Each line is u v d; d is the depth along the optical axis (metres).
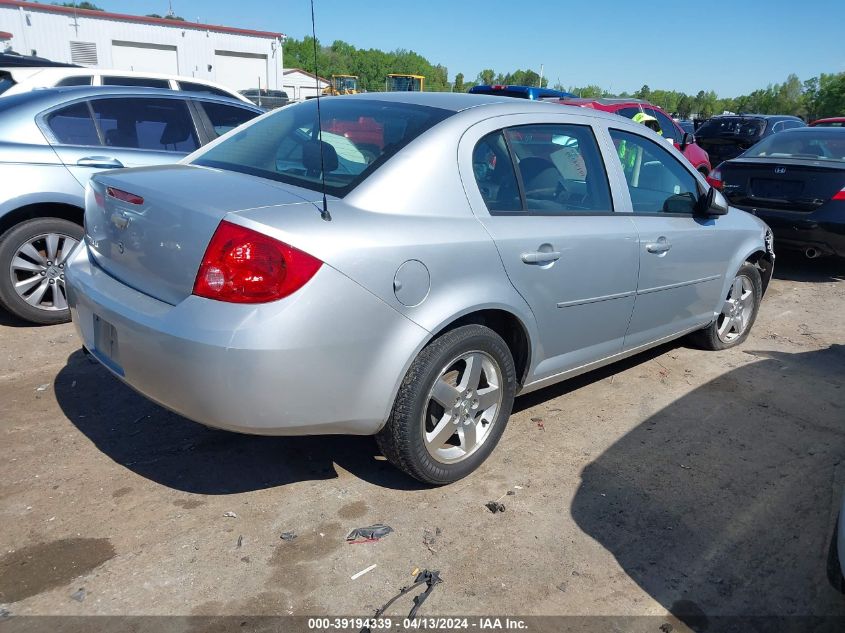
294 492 3.04
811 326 5.91
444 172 2.91
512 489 3.14
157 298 2.62
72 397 3.80
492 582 2.54
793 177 6.94
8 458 3.18
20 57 9.34
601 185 3.68
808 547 2.85
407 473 2.97
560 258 3.27
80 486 3.00
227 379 2.38
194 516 2.83
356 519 2.86
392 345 2.65
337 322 2.48
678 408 4.11
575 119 3.63
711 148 15.09
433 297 2.75
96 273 2.98
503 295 3.01
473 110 3.18
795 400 4.31
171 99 5.52
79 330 3.05
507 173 3.19
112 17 30.12
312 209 2.56
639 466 3.41
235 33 33.38
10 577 2.44
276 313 2.38
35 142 4.73
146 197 2.67
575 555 2.72
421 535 2.78
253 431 2.49
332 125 3.18
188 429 3.52
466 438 3.10
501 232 3.01
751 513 3.07
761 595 2.57
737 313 5.11
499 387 3.17
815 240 6.84
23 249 4.65
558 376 3.59
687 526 2.95
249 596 2.41
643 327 4.05
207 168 3.14
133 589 2.41
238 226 2.39
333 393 2.56
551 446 3.56
